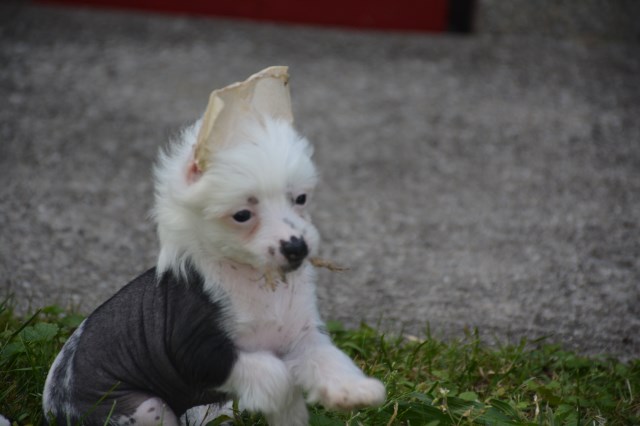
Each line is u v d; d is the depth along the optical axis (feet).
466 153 7.00
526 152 7.04
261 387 3.92
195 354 3.95
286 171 3.88
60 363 4.11
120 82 7.96
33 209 5.81
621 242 5.69
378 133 7.27
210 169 3.87
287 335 4.01
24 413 4.25
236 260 3.95
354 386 3.91
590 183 6.56
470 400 4.35
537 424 4.23
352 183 6.46
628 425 4.39
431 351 4.65
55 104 7.47
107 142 6.91
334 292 5.17
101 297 5.04
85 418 4.03
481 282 5.29
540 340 4.82
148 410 4.01
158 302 4.02
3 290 5.04
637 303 5.17
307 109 7.61
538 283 5.30
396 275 5.33
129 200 6.05
